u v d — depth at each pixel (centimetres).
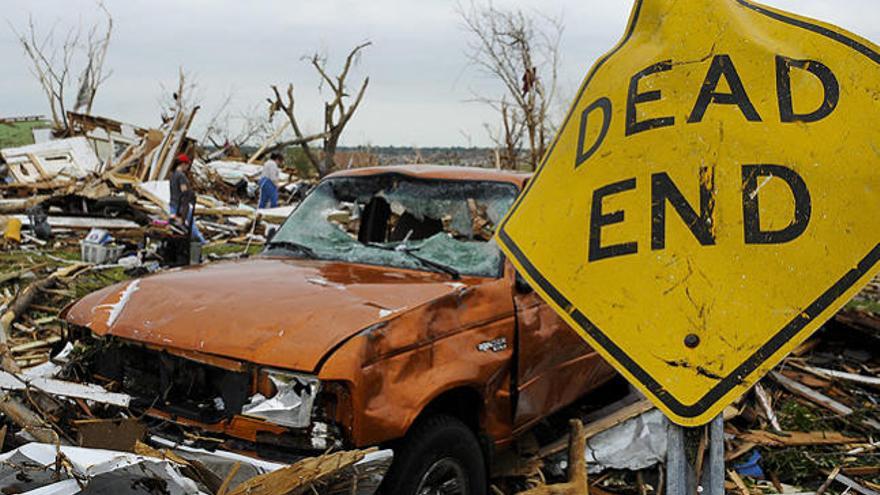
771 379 625
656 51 236
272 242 483
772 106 218
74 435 334
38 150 2242
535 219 235
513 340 391
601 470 446
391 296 354
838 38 223
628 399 509
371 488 292
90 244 1007
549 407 428
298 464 269
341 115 3225
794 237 204
